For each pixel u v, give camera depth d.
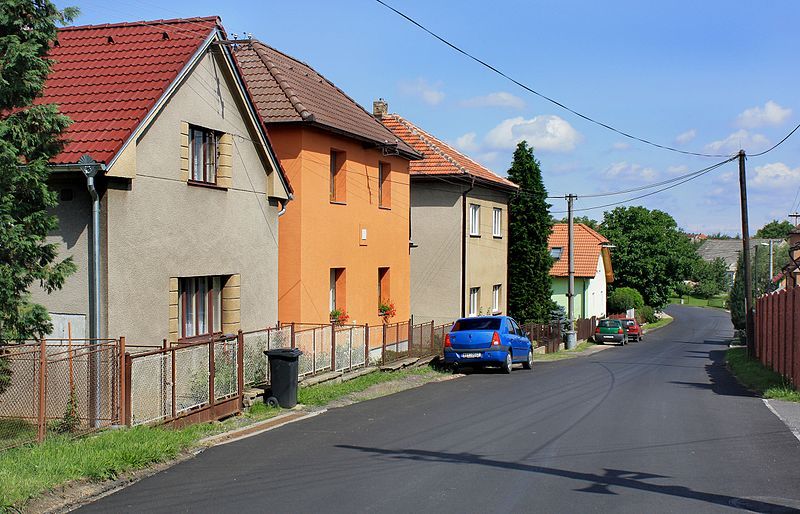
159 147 13.11
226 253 15.28
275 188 16.97
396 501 7.52
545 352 38.31
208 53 14.55
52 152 10.23
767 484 8.43
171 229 13.47
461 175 29.67
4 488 7.12
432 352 24.73
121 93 12.96
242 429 11.66
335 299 21.44
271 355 13.88
